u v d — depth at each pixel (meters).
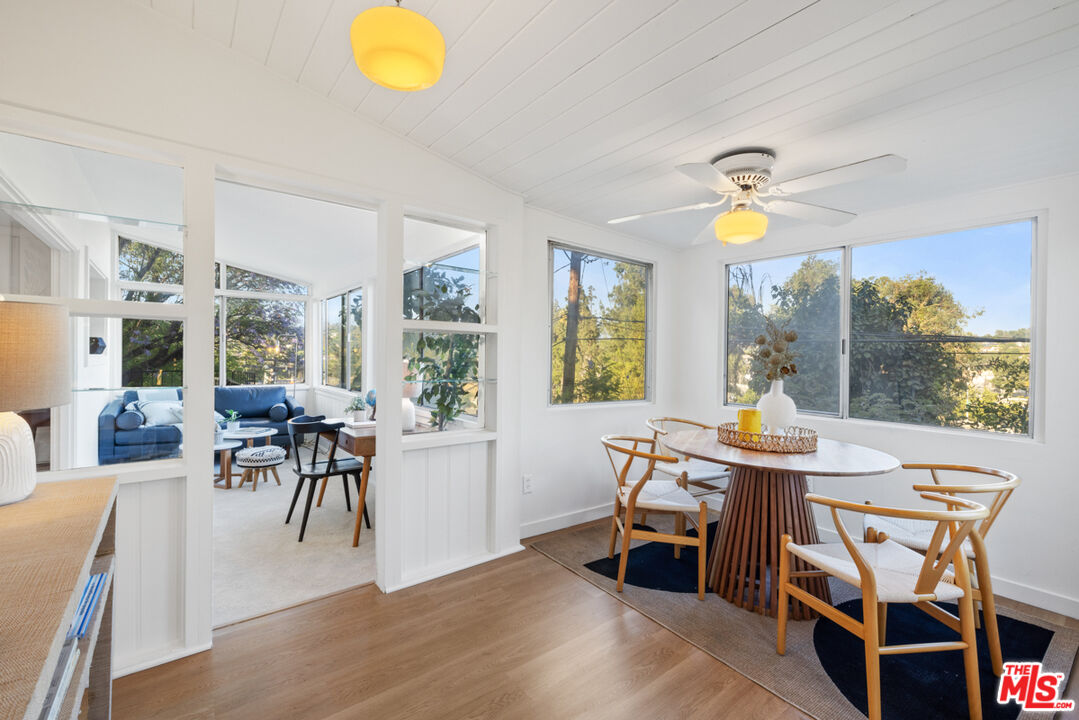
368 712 1.67
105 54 1.77
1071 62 1.54
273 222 4.65
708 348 4.02
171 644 1.95
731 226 2.14
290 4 1.68
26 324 1.11
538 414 3.38
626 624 2.25
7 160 1.70
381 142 2.44
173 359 1.97
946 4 1.31
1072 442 2.40
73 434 1.82
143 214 1.96
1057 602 2.42
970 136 2.05
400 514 2.56
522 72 1.86
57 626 0.75
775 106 1.89
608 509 3.81
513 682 1.84
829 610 1.83
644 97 1.92
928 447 2.85
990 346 2.70
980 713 1.68
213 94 1.98
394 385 2.53
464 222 2.88
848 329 3.26
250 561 2.85
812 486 3.31
